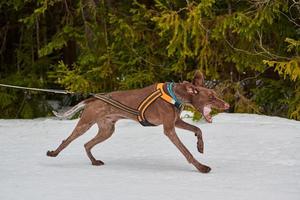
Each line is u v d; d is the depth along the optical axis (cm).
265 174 1853
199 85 1956
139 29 3444
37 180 1817
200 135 1944
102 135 2058
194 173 1889
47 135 2812
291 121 2950
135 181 1780
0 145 2567
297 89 3180
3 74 3947
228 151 2267
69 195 1614
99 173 1911
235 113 3231
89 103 2044
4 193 1655
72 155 2273
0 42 3997
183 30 3091
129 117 1994
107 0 3553
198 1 3275
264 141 2425
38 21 3688
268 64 3047
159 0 3412
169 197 1575
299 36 3294
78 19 3638
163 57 3516
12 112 3862
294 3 2994
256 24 3016
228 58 3219
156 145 2439
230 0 3194
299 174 1850
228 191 1631
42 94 3862
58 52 3981
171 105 1912
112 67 3462
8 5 3700
